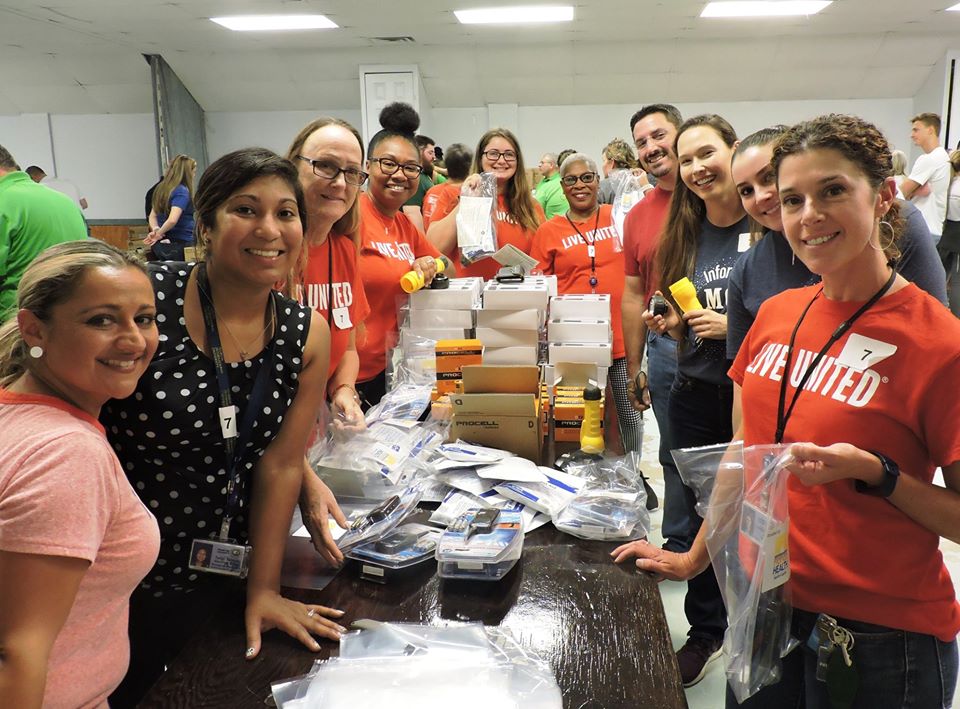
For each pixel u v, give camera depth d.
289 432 1.27
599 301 2.16
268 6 6.85
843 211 1.01
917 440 1.03
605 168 5.46
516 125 9.26
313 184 1.86
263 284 1.15
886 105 8.76
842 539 1.09
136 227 9.36
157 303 1.13
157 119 8.77
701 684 2.05
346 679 0.88
